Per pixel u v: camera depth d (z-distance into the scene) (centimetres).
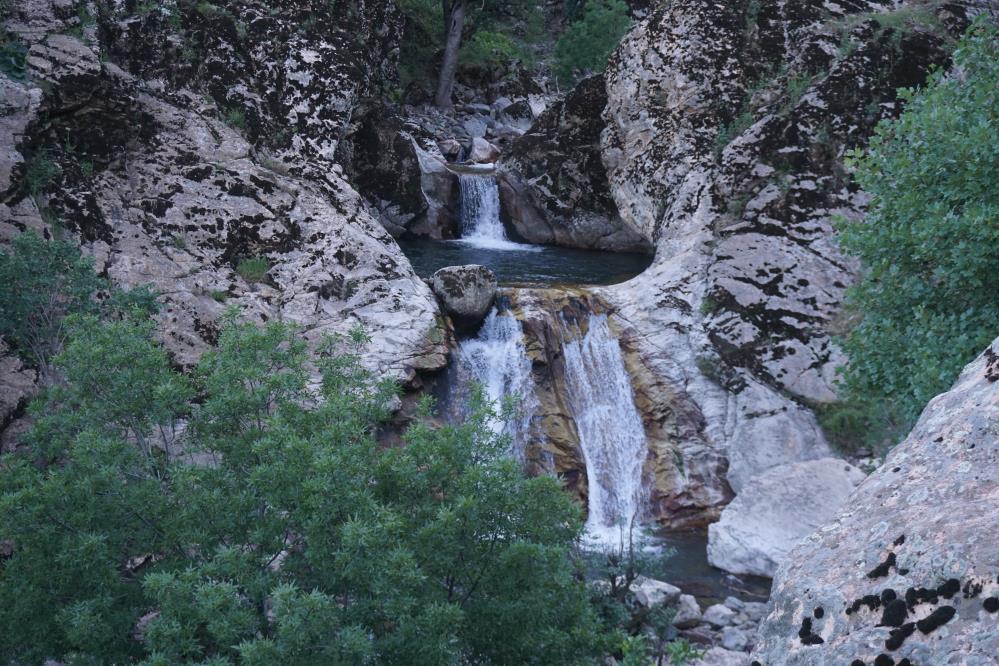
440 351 2000
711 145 2527
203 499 825
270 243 2109
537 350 2047
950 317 1174
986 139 1086
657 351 2159
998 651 237
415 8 4656
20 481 880
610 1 4747
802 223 2208
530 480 848
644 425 2078
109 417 970
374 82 2812
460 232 3422
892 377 1215
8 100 1838
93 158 1992
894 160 1222
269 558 840
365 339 1058
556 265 2911
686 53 2627
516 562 800
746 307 2117
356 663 695
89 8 2180
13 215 1714
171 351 1791
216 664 676
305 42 2480
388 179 3183
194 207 2061
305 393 976
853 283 2100
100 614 809
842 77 2312
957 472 304
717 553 1686
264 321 1934
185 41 2317
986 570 255
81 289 1441
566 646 884
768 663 295
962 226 1084
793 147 2295
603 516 1962
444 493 860
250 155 2250
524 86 4912
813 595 296
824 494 1691
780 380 2017
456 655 781
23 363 1500
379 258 2162
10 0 2058
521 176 3438
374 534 713
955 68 2317
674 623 1399
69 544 828
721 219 2347
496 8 5069
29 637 873
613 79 2833
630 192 2742
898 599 270
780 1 2625
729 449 2000
